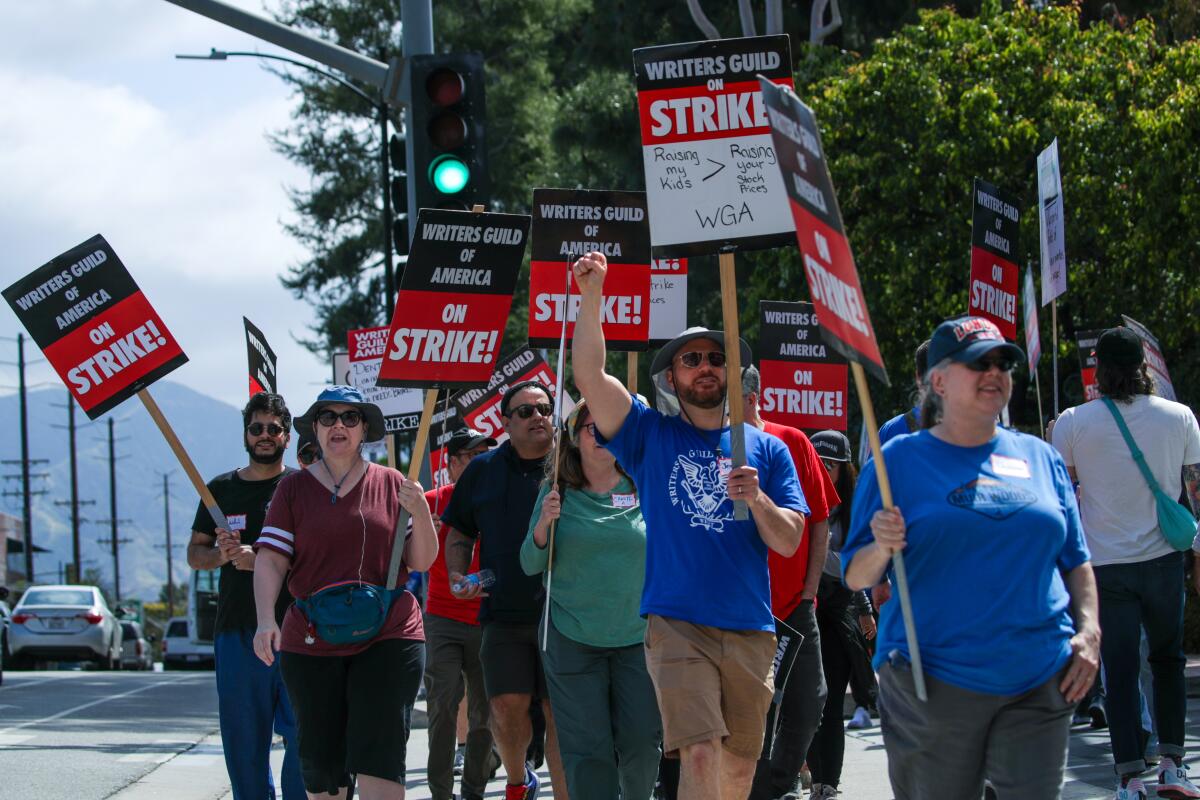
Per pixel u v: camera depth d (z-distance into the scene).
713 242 8.54
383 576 8.80
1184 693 9.99
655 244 8.56
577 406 9.02
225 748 9.86
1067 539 6.33
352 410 8.86
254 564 9.30
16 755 15.83
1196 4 34.16
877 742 14.98
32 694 26.31
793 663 9.38
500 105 53.34
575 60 54.34
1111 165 25.61
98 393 10.34
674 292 12.16
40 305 10.32
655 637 7.71
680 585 7.70
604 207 10.66
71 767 14.88
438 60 14.32
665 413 8.31
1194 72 26.06
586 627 8.75
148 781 13.98
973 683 6.02
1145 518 9.88
